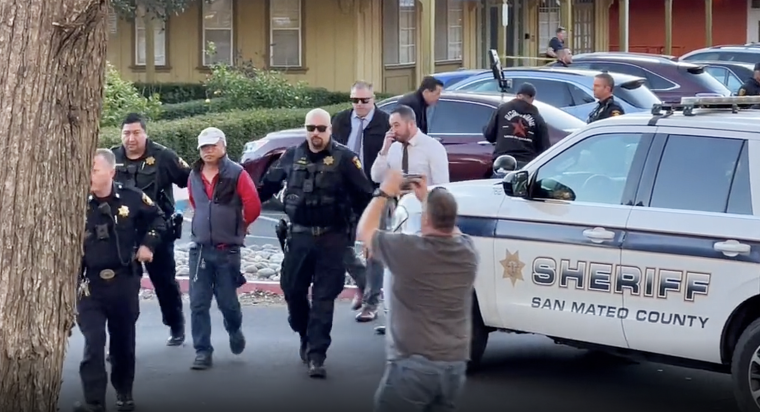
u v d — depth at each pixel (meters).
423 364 8.01
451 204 8.14
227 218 12.70
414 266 8.03
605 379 12.57
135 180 12.91
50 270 7.11
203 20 37.38
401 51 38.50
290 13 36.81
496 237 11.83
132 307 11.12
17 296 7.04
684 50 56.62
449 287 8.07
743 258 10.32
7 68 6.80
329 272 12.35
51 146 6.96
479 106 20.12
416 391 8.04
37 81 6.84
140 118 12.92
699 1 56.25
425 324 8.04
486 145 19.88
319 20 36.62
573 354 13.65
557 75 23.47
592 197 11.45
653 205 11.01
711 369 10.82
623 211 11.11
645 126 11.27
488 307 11.98
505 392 11.98
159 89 36.72
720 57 36.47
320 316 12.40
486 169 19.86
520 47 46.28
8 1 6.77
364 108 15.30
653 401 11.71
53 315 7.20
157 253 13.31
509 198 11.94
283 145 22.36
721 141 10.79
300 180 12.24
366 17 36.69
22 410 7.16
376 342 13.96
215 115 27.50
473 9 43.09
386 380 8.15
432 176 13.82
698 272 10.56
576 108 22.95
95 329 10.95
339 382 12.30
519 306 11.73
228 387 12.13
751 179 10.52
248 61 35.72
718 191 10.68
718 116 11.11
